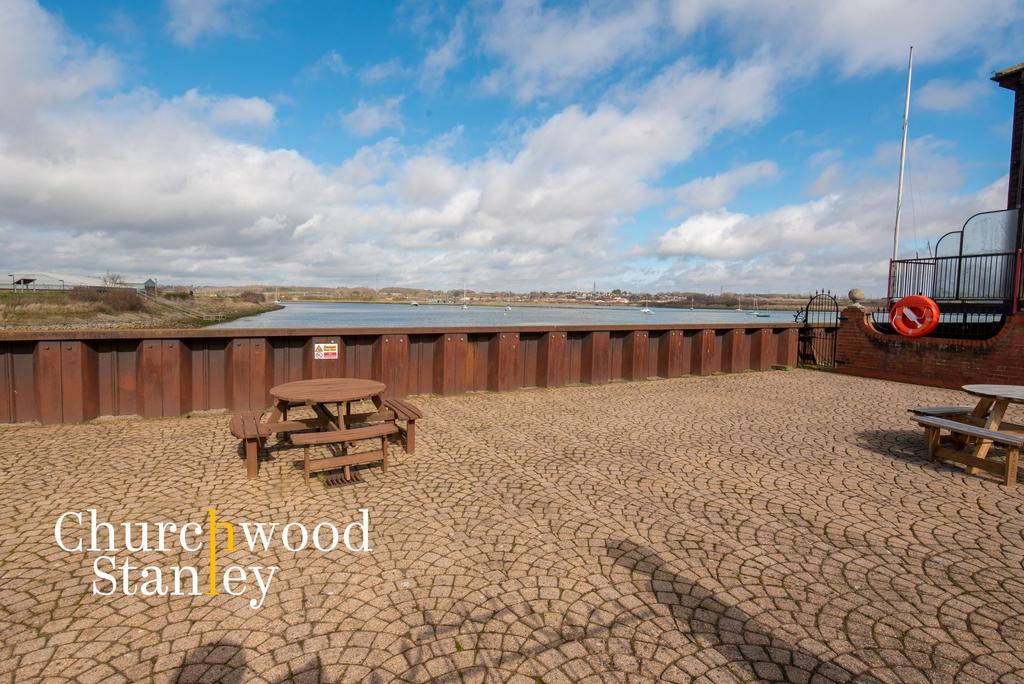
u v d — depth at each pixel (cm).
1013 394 540
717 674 259
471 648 277
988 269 1130
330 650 274
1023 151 1227
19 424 719
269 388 833
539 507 459
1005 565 367
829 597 326
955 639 287
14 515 431
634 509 457
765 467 572
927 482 529
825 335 1458
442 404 903
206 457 584
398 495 483
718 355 1326
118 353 768
